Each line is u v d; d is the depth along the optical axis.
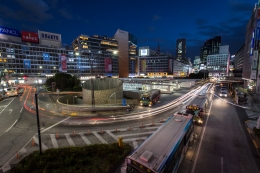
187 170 10.85
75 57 110.25
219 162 11.75
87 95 33.56
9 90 45.72
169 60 140.12
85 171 10.38
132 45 171.50
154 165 7.41
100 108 27.53
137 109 29.11
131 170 7.98
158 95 37.34
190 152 13.15
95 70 123.19
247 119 21.73
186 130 11.76
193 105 20.92
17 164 11.75
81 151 12.71
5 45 80.31
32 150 14.09
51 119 23.66
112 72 135.88
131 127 19.70
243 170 10.82
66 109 28.47
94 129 19.23
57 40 104.06
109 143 15.34
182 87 64.31
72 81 59.53
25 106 32.59
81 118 24.08
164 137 10.02
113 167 11.04
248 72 55.75
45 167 10.68
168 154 8.27
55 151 12.83
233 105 30.47
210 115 23.84
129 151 13.18
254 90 45.88
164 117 23.78
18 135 17.56
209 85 74.94
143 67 153.62
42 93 46.72
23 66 87.12
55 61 101.00
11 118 24.22
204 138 15.83
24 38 89.12
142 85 56.72
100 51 126.31
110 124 21.08
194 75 108.25
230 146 14.16
